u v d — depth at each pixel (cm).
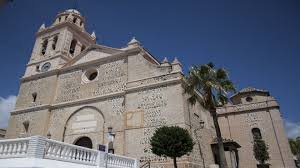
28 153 1084
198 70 2108
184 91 2303
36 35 3847
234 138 3231
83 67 3053
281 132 3005
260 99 3544
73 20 3919
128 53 2741
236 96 3744
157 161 2069
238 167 3020
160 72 2434
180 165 1983
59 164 1168
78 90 2920
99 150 1480
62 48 3428
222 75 2078
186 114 2209
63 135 2711
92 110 2691
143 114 2320
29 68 3553
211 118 3200
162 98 2302
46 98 3044
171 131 1748
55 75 3175
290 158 2847
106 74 2820
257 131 3169
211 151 2752
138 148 2192
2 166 1076
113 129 2441
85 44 3878
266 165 2931
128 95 2492
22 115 3108
